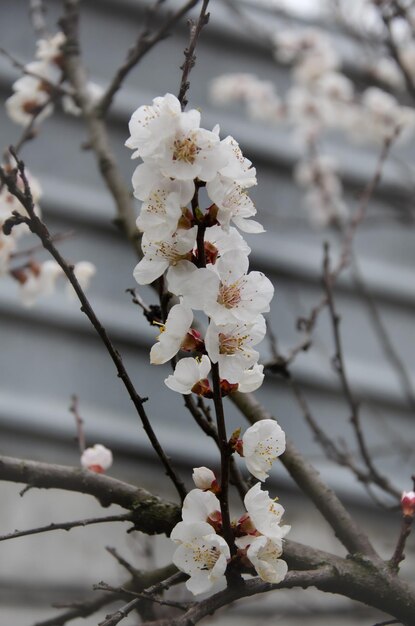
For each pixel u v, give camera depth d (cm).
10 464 74
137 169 62
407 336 239
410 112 197
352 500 199
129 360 210
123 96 233
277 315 229
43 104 107
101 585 68
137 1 241
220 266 63
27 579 172
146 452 199
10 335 204
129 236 99
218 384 63
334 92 202
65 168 226
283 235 239
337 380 219
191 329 64
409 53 175
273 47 204
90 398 204
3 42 224
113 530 182
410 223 175
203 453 202
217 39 253
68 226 221
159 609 101
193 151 61
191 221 63
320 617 160
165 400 208
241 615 162
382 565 72
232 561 65
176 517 73
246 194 63
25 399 199
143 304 75
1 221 90
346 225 216
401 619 72
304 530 192
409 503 72
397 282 241
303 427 215
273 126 248
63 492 183
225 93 214
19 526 177
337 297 238
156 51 246
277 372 96
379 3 150
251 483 77
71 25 115
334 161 213
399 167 234
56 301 208
